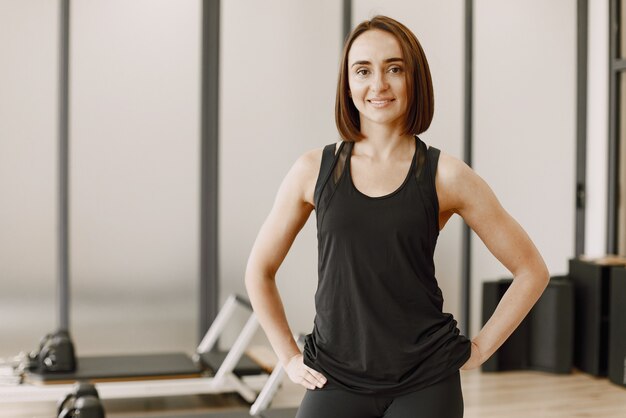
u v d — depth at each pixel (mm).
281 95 6520
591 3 7098
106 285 6199
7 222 5980
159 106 6254
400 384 2029
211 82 6332
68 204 6086
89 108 6117
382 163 2074
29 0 5961
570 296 6258
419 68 2078
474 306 6965
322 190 2070
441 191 2078
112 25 6137
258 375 5574
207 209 6363
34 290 6043
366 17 6688
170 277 6328
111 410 5180
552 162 7113
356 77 2072
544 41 7055
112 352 6223
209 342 5871
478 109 6910
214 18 6316
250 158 6469
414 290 2023
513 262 2193
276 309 2248
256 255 2246
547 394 5723
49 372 5156
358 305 2020
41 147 6023
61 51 6020
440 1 6809
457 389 2080
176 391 5133
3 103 5945
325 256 2055
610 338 6020
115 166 6188
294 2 6512
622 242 6863
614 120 6895
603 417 5184
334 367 2061
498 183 6988
